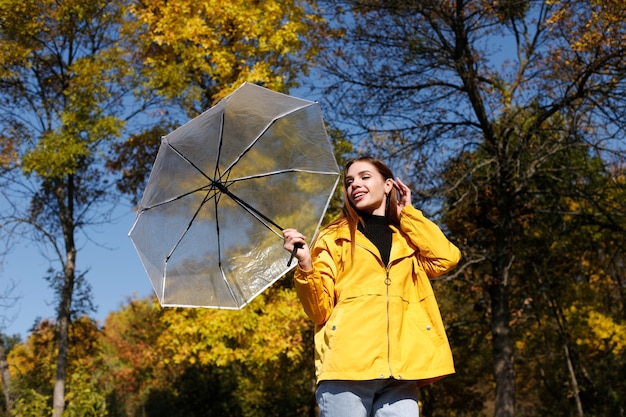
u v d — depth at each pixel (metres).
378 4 16.45
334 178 3.98
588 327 22.16
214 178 4.04
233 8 14.21
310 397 24.97
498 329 17.78
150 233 4.13
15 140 16.28
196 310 14.13
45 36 16.34
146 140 16.06
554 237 18.88
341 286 3.61
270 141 4.06
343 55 16.98
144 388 29.45
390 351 3.43
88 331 18.12
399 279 3.57
